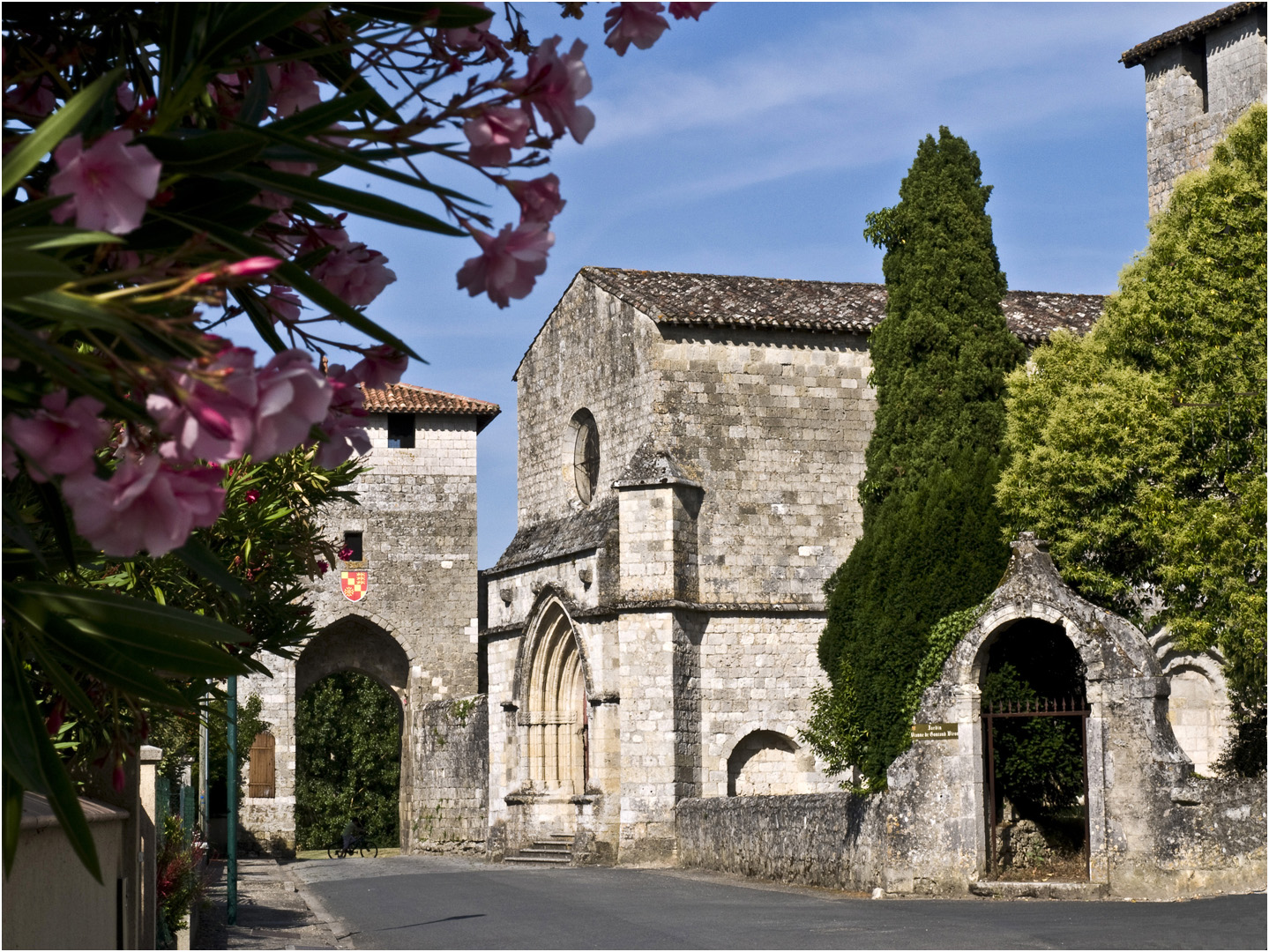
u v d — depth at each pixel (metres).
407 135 3.98
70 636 4.13
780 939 19.22
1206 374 25.58
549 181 4.05
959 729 25.41
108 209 3.27
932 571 27.09
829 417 40.50
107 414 3.93
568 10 5.07
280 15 3.82
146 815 14.57
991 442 33.72
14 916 5.84
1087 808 24.00
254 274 3.45
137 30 4.62
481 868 38.78
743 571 39.12
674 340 39.62
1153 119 40.16
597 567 39.34
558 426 44.12
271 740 49.06
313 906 28.17
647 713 37.50
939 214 34.84
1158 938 17.56
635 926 21.53
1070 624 24.53
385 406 51.03
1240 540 24.69
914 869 25.59
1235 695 26.72
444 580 51.47
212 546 11.11
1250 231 25.91
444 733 49.12
